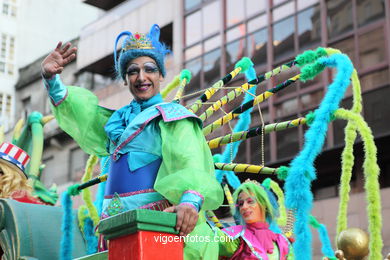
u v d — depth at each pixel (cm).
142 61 335
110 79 2320
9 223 412
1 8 2652
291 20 1659
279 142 1592
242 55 1733
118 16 2209
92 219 436
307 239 312
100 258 281
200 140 311
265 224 381
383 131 1446
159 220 245
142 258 236
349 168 371
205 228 309
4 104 2564
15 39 2662
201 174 279
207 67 1811
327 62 363
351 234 382
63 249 414
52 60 353
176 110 314
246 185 385
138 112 334
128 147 315
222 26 1809
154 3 2070
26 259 387
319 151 329
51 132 2381
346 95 1511
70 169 2342
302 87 1585
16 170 480
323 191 1598
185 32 1909
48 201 576
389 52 1481
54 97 361
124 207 305
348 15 1573
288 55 1638
